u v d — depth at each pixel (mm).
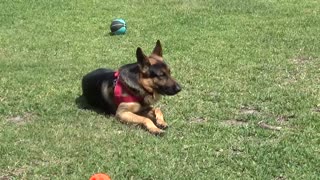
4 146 3826
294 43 6438
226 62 5707
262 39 6645
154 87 4242
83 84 4641
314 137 3963
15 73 5445
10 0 9320
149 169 3525
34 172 3527
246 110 4488
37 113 4430
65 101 4672
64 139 3930
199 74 5320
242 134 4023
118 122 4238
